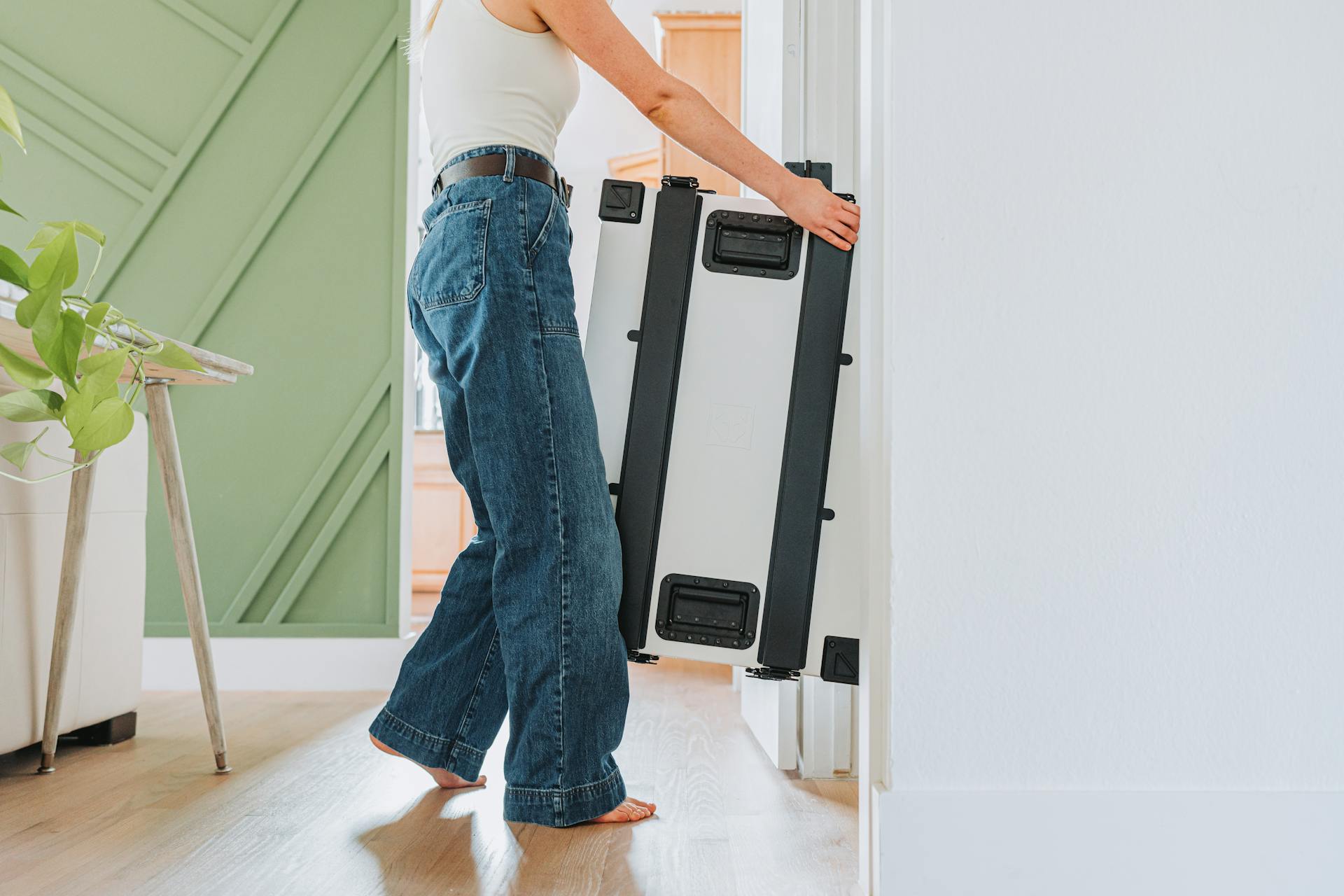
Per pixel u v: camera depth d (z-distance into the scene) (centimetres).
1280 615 105
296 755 181
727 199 136
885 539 106
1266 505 106
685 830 131
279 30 286
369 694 263
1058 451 106
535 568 128
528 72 130
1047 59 107
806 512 130
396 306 282
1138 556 105
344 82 286
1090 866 102
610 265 137
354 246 284
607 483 133
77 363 78
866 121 116
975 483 105
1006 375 106
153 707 238
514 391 125
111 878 112
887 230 108
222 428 280
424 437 435
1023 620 105
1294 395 106
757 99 228
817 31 174
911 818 102
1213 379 106
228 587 277
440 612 149
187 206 282
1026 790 104
